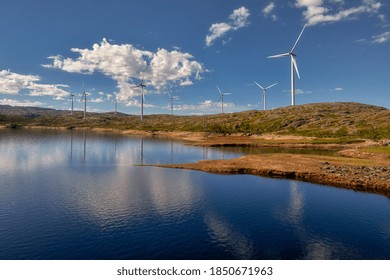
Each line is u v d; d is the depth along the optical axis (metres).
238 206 43.53
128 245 30.11
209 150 123.19
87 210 40.53
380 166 69.50
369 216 40.00
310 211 41.88
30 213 39.19
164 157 98.94
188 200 46.06
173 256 27.88
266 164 74.56
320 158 84.62
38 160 88.44
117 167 76.88
